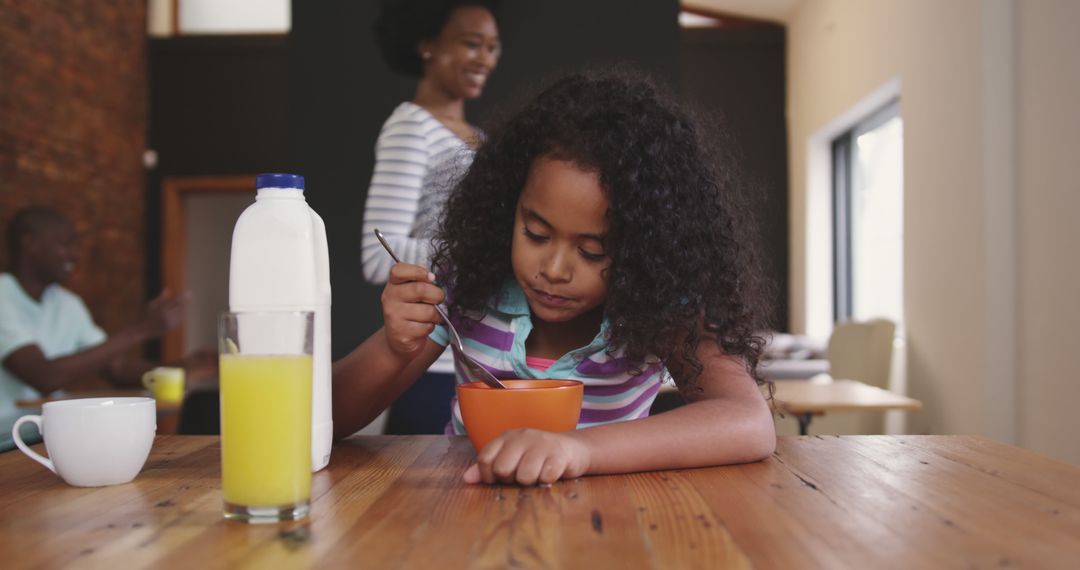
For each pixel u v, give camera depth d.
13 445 1.01
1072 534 0.62
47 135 5.13
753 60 6.31
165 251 6.38
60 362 2.98
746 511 0.69
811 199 5.83
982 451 0.94
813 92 5.72
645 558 0.57
